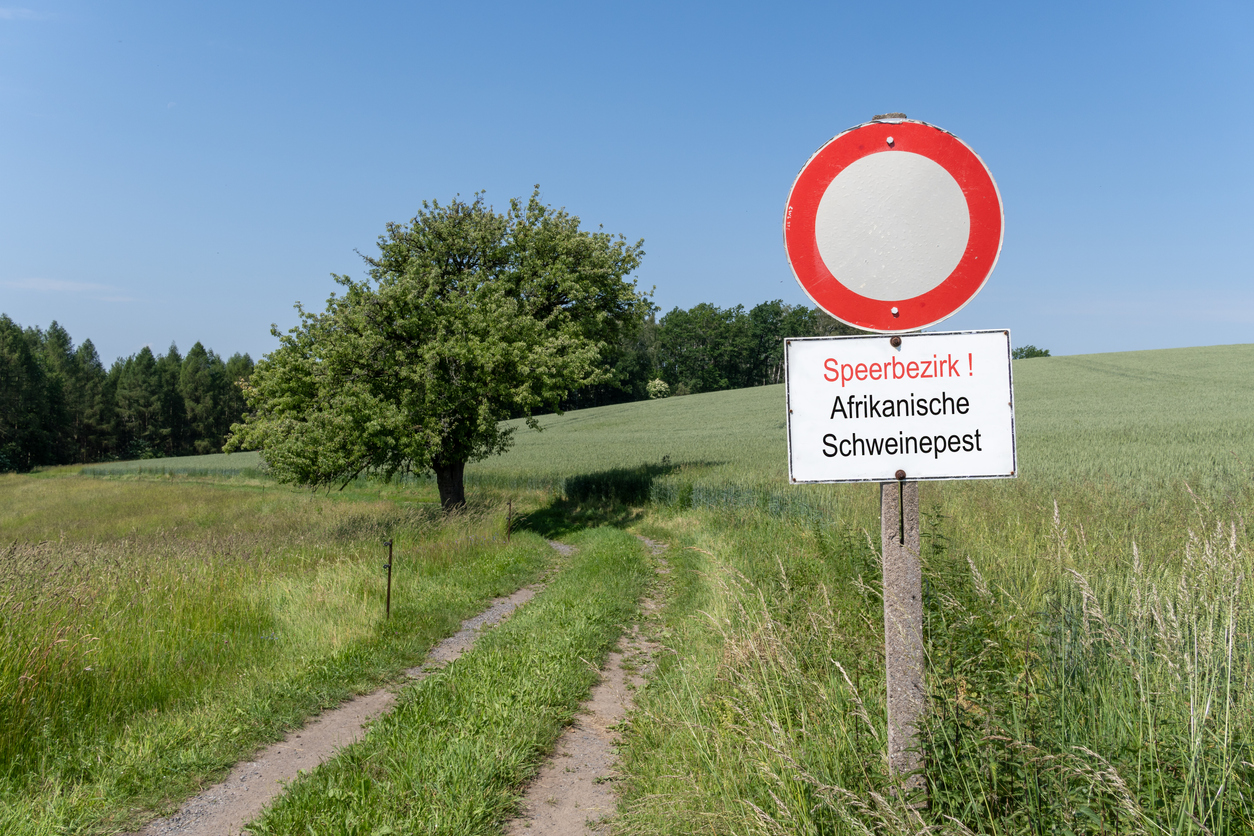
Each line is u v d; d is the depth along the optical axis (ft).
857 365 9.74
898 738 9.59
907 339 9.69
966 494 41.32
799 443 9.74
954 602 12.11
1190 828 7.48
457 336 74.74
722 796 11.97
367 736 18.43
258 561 40.47
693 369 437.99
